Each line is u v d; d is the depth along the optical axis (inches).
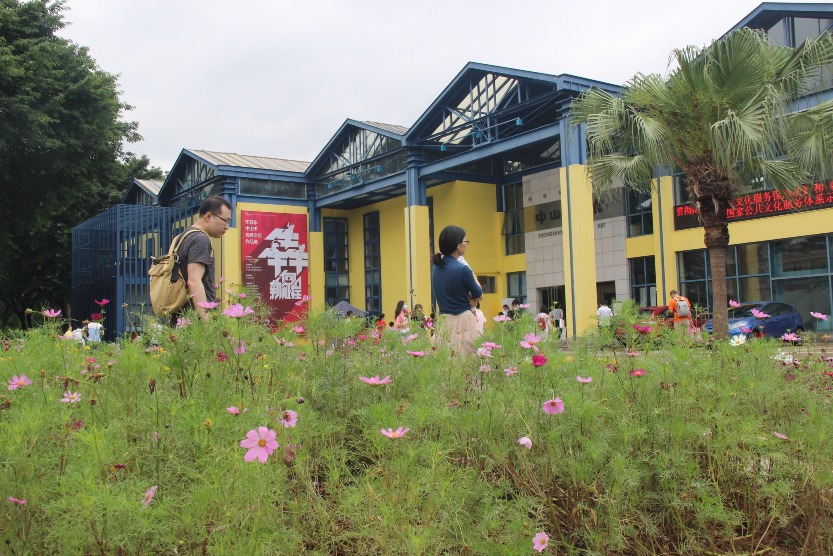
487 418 94.7
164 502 67.0
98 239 915.4
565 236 721.6
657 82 423.5
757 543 93.1
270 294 1037.2
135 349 93.4
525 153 1002.7
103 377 98.3
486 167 1020.5
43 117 758.5
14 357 103.8
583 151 724.0
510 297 1020.5
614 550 89.0
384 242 1090.1
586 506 87.8
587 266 711.7
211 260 153.2
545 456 92.0
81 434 68.2
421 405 89.2
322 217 1122.0
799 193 432.8
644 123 422.6
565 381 108.8
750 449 97.0
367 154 1008.9
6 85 761.6
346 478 86.3
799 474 98.0
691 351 116.3
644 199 886.4
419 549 65.1
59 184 871.7
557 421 96.7
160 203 1164.5
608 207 919.7
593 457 86.2
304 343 123.9
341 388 108.7
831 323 712.4
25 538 65.6
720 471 96.5
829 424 98.0
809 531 92.7
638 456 95.3
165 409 84.7
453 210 1003.3
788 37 711.1
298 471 81.5
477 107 858.8
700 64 402.9
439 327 146.6
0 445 67.9
